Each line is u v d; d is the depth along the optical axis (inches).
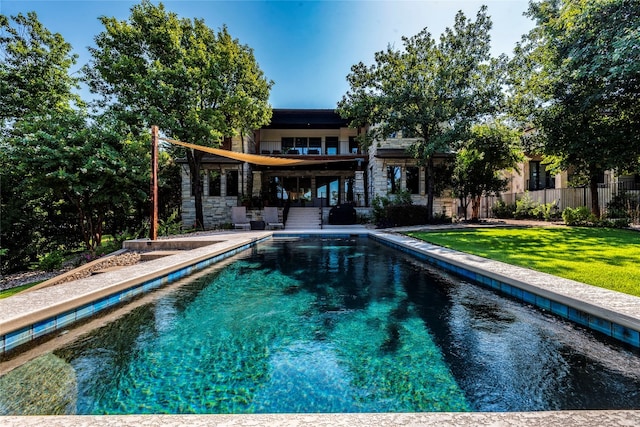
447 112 518.9
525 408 86.3
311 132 888.9
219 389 99.3
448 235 401.7
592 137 460.8
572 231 423.8
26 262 422.6
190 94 506.0
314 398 94.5
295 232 507.2
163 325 152.2
